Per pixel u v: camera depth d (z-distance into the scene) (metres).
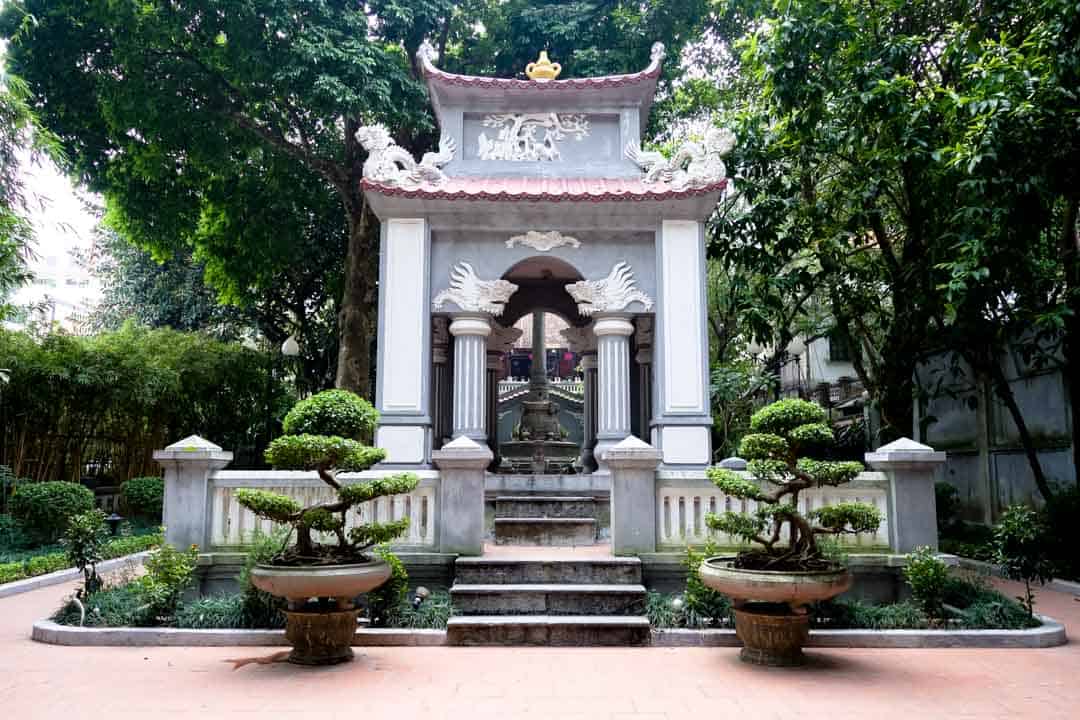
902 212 12.52
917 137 10.81
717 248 13.38
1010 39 10.46
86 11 14.11
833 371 23.50
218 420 19.19
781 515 6.04
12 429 14.18
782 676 5.67
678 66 17.30
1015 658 6.24
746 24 16.42
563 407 23.95
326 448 5.82
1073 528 10.57
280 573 5.77
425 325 10.31
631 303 10.67
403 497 7.61
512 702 5.03
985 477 15.17
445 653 6.33
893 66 11.32
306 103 13.99
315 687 5.35
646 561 7.43
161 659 6.13
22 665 5.94
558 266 12.45
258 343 24.27
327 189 18.05
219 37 15.21
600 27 16.98
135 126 15.23
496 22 17.36
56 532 12.07
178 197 16.86
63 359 14.33
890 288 13.07
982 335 11.93
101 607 7.10
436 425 12.84
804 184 13.52
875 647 6.59
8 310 11.52
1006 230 10.05
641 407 12.55
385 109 14.31
